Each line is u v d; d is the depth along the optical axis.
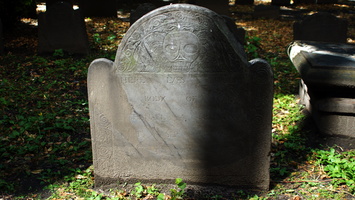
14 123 3.02
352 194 2.37
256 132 2.35
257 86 2.30
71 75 3.94
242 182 2.42
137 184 2.44
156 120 2.38
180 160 2.42
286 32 6.26
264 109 2.32
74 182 2.48
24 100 3.38
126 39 2.31
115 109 2.38
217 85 2.32
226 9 7.07
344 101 2.76
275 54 4.83
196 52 2.29
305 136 2.89
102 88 2.36
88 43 4.84
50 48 4.59
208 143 2.39
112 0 7.07
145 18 2.29
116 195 2.40
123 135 2.41
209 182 2.44
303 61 2.95
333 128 2.82
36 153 2.73
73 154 2.72
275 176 2.52
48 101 3.38
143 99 2.36
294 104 3.31
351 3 9.71
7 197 2.39
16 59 4.45
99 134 2.41
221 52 2.29
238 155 2.39
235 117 2.35
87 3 7.04
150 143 2.41
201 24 2.27
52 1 6.66
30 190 2.44
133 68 2.33
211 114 2.35
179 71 2.32
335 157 2.60
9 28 5.85
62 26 4.53
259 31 6.33
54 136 2.89
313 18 4.45
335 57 2.92
